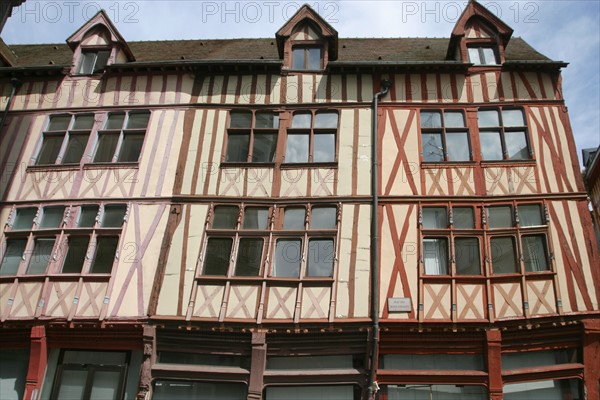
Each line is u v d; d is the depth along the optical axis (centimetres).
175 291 1045
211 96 1266
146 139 1220
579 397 977
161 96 1277
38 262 1102
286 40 1309
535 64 1223
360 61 1250
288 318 1009
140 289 1050
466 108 1205
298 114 1239
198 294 1040
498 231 1070
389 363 1013
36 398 995
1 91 1332
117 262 1074
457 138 1182
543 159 1138
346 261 1057
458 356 1012
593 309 993
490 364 980
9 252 1123
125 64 1295
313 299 1027
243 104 1248
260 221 1116
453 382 980
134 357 1034
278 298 1030
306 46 1319
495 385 966
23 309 1044
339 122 1212
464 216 1098
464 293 1023
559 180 1113
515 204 1094
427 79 1245
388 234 1080
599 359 972
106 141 1240
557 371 975
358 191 1128
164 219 1123
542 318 988
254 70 1288
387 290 1030
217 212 1132
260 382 980
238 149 1208
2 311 1045
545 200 1093
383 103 1223
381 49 1476
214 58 1434
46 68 1316
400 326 1000
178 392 1012
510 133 1180
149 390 989
